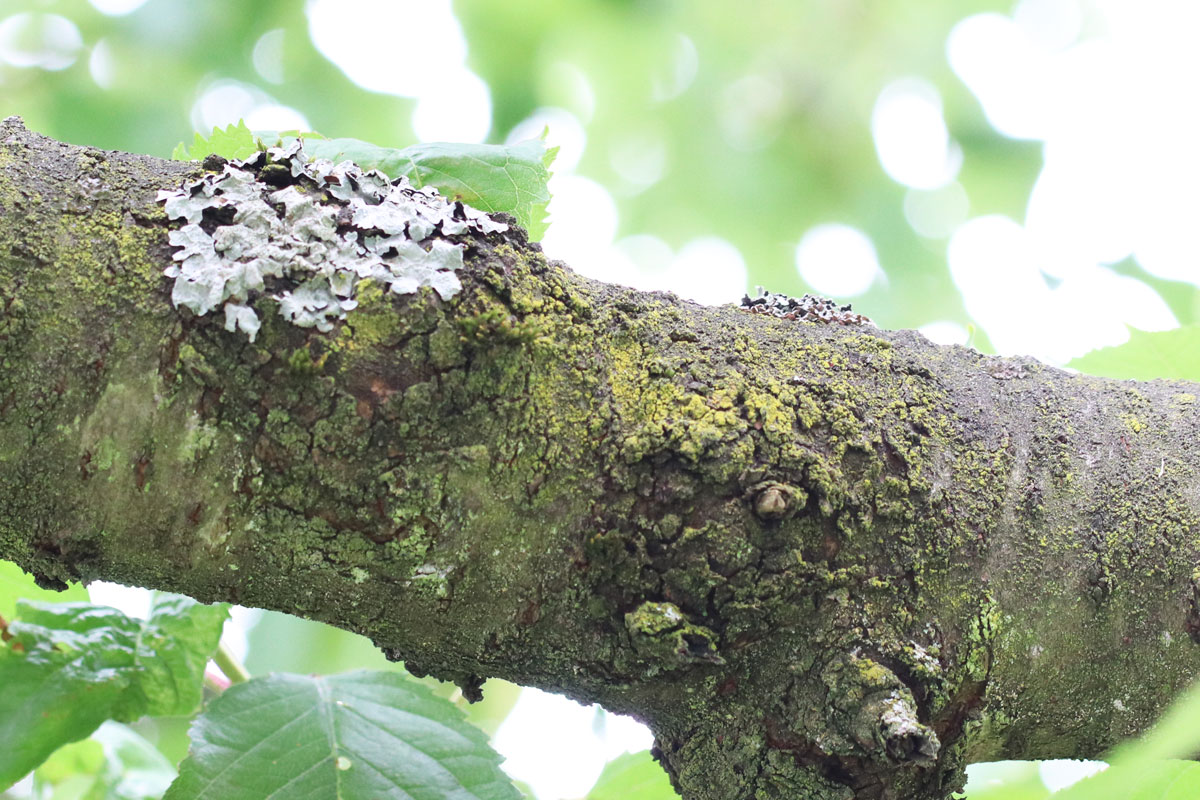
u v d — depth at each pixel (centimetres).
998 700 99
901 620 98
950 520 98
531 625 98
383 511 96
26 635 104
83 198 96
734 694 98
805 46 223
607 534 97
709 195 230
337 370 96
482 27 207
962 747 99
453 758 103
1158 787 98
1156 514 99
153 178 97
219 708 103
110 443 96
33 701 103
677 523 97
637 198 237
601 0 207
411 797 102
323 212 96
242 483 96
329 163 98
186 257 96
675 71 227
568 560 97
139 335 95
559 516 97
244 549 96
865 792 98
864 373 99
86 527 96
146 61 181
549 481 97
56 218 96
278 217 96
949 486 98
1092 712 99
